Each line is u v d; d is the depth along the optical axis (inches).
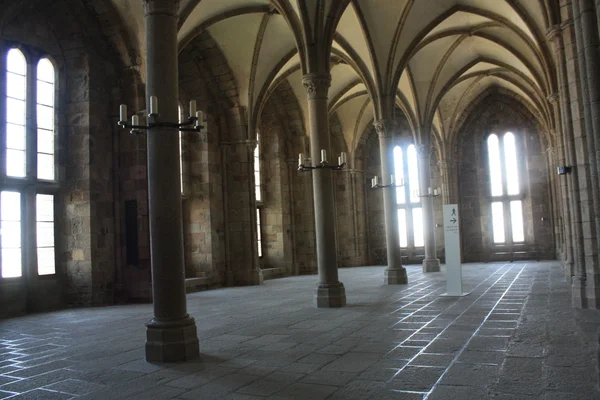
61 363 344.5
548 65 730.8
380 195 1457.9
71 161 740.7
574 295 504.7
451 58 1075.3
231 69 957.8
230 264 973.8
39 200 710.5
